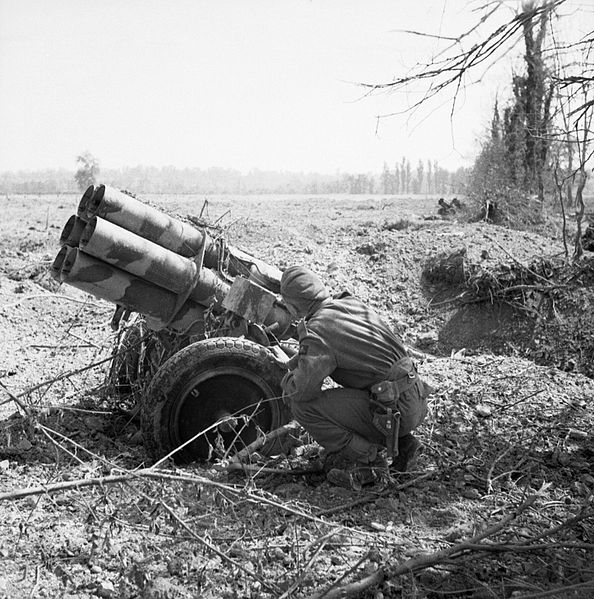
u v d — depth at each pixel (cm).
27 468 491
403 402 458
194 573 368
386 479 474
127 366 614
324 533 411
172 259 525
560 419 606
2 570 367
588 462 534
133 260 513
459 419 599
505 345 911
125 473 397
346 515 438
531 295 947
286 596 340
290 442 512
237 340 500
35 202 3434
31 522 414
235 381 495
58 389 682
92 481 376
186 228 554
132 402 626
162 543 388
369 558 361
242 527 410
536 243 1170
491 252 1082
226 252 566
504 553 394
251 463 481
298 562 366
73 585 355
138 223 532
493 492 480
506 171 1808
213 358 489
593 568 388
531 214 1744
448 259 1039
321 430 470
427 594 359
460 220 1859
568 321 906
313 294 477
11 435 539
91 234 502
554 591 342
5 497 360
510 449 535
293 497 459
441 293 1012
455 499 470
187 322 550
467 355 889
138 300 530
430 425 584
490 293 957
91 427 577
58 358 802
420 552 388
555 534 421
